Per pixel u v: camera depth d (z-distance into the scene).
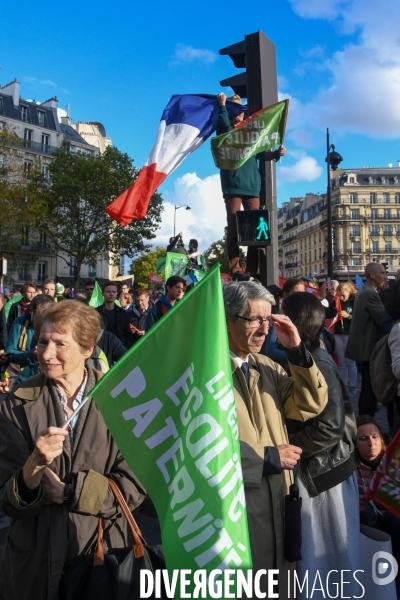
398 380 4.21
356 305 6.91
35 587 2.11
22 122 64.44
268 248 6.80
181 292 7.05
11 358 5.80
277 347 4.13
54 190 54.44
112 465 2.28
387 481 3.32
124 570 2.06
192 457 1.81
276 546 2.43
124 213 7.39
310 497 2.66
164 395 1.91
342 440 2.71
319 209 116.50
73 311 2.29
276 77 6.99
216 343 1.86
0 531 4.19
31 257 62.91
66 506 2.18
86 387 2.34
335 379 2.69
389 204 108.88
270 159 6.91
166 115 7.73
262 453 2.39
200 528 1.75
